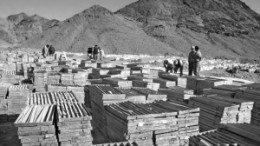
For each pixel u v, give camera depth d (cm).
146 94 845
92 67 1656
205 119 794
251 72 3503
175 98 968
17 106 927
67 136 563
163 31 14988
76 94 1030
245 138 561
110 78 1232
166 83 1194
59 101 757
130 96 806
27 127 538
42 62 1964
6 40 15238
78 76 1216
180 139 660
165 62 2053
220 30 17688
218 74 3172
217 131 614
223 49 14000
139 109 686
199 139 559
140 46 11531
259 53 13625
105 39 11819
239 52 13612
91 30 12938
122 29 13600
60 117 566
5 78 1364
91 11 15650
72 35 12350
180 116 661
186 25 17688
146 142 621
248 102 810
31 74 1475
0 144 730
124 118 618
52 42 11650
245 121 808
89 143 581
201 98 865
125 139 609
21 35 17525
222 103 787
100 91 848
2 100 915
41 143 546
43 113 623
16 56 2739
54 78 1173
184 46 13100
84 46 10775
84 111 627
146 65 1978
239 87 1085
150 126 625
